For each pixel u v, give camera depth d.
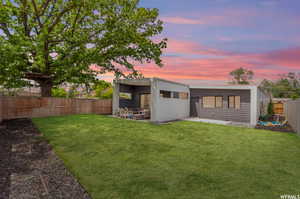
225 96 14.56
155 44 14.52
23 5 11.25
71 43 12.37
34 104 11.80
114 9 13.09
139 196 2.89
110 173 3.74
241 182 3.45
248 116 13.52
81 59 12.73
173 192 3.03
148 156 4.87
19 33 11.51
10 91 14.59
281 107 20.33
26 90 15.70
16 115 11.03
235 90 14.13
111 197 2.85
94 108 15.38
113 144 5.90
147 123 10.56
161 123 11.14
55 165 4.10
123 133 7.55
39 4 13.02
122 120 11.05
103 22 13.38
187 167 4.15
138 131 8.09
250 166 4.30
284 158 4.95
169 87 12.92
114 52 13.98
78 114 13.74
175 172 3.86
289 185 3.37
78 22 13.10
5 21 10.98
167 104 12.73
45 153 4.88
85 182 3.33
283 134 8.65
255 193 3.05
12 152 4.87
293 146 6.29
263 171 4.01
